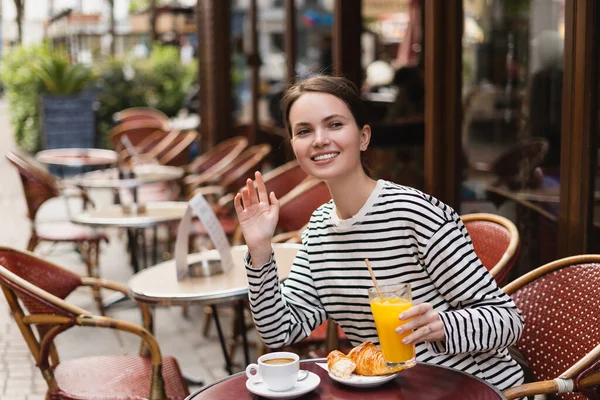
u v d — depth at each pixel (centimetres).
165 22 1820
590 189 347
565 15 352
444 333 197
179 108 1549
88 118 1470
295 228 452
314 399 189
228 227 592
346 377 195
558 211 372
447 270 212
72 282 342
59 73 1488
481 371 218
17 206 1073
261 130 902
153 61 1555
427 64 472
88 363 325
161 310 591
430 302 217
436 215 215
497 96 430
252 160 655
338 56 615
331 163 214
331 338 325
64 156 888
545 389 215
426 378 198
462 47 459
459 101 464
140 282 333
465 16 456
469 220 309
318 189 454
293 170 565
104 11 1998
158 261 746
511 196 420
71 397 294
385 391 192
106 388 299
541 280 252
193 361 479
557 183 376
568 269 248
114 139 965
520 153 409
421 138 562
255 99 906
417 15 571
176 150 848
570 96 351
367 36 610
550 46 382
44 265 334
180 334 533
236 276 335
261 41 891
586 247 350
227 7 962
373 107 600
